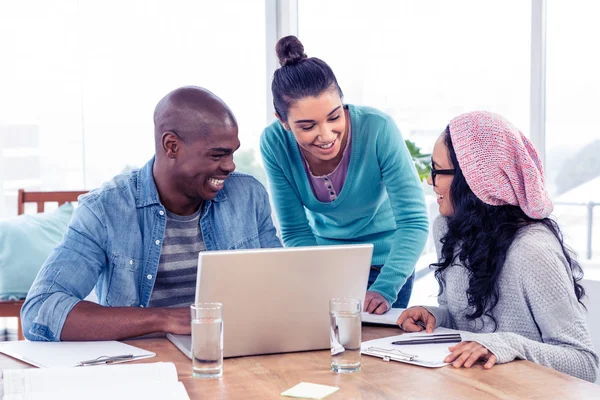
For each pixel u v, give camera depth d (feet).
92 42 12.48
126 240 6.16
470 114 5.82
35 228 11.43
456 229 6.06
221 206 6.59
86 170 12.66
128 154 12.57
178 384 4.25
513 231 5.74
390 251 7.49
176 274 6.42
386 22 11.22
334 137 6.72
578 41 10.29
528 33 10.37
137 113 12.48
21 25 12.66
